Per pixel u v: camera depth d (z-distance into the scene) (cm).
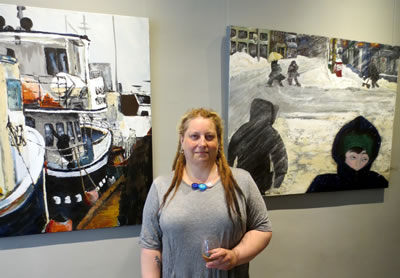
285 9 116
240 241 82
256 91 108
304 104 115
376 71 124
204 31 107
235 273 81
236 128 107
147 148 101
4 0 86
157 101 104
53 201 92
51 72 89
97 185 96
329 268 135
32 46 86
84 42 91
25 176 88
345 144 123
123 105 97
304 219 128
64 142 91
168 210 76
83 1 93
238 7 110
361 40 127
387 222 144
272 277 126
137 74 97
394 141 138
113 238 103
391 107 129
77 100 92
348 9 124
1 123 85
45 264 97
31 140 88
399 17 132
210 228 75
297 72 113
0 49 84
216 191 78
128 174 99
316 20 120
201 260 75
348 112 122
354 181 127
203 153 76
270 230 85
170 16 103
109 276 104
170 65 104
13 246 93
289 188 117
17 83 86
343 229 136
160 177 85
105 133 95
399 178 142
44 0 90
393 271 148
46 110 89
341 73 119
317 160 120
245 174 86
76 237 99
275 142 113
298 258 129
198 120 77
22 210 89
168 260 77
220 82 111
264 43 108
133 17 96
